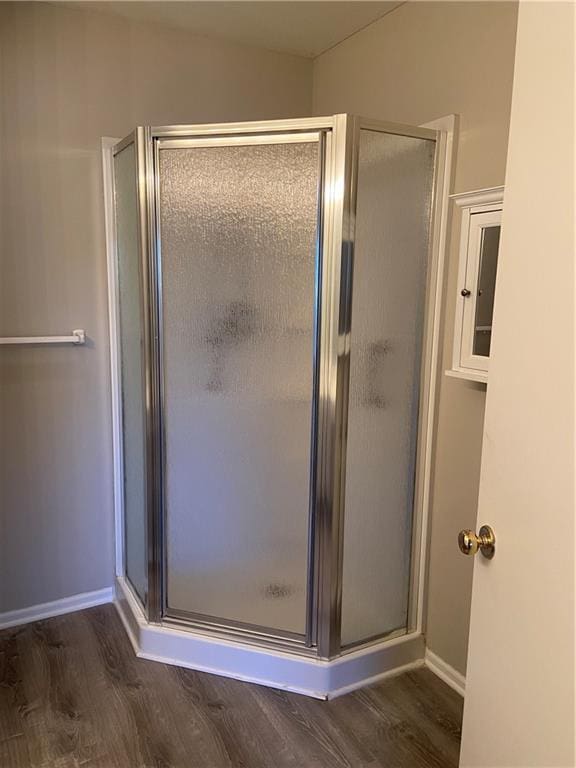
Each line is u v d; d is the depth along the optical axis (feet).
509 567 3.28
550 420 2.91
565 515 2.84
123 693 6.27
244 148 5.67
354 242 5.53
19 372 6.99
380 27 6.82
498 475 3.33
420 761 5.49
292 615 6.40
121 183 6.75
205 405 6.31
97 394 7.47
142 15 6.83
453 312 6.07
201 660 6.64
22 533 7.35
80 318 7.21
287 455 6.10
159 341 6.24
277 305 5.85
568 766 2.91
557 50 2.77
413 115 6.45
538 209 2.94
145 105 7.18
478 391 5.90
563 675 2.92
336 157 5.33
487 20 5.47
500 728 3.46
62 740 5.65
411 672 6.70
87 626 7.46
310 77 8.16
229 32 7.27
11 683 6.41
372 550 6.40
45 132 6.72
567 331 2.77
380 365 6.03
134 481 7.23
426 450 6.48
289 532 6.24
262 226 5.76
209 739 5.69
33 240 6.83
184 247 6.03
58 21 6.59
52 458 7.36
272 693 6.30
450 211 5.98
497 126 5.46
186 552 6.68
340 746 5.65
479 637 3.61
